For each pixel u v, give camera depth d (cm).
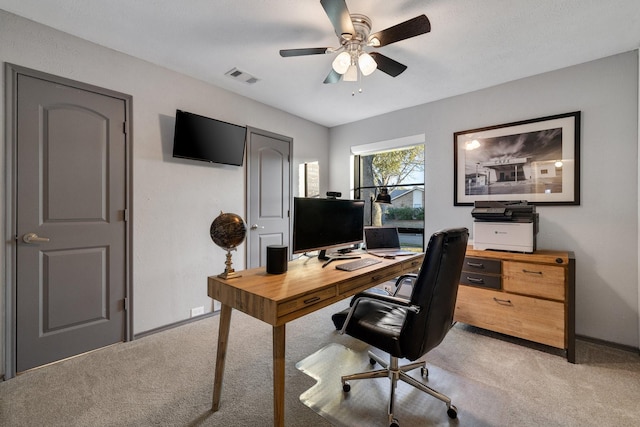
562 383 180
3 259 183
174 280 263
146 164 245
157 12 182
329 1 144
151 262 249
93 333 219
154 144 249
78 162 211
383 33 166
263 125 338
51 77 198
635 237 221
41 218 196
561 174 249
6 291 184
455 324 272
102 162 222
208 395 168
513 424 146
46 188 198
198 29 200
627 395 168
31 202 192
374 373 172
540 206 259
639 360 207
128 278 235
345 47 188
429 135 330
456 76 265
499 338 243
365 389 176
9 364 185
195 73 266
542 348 225
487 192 288
